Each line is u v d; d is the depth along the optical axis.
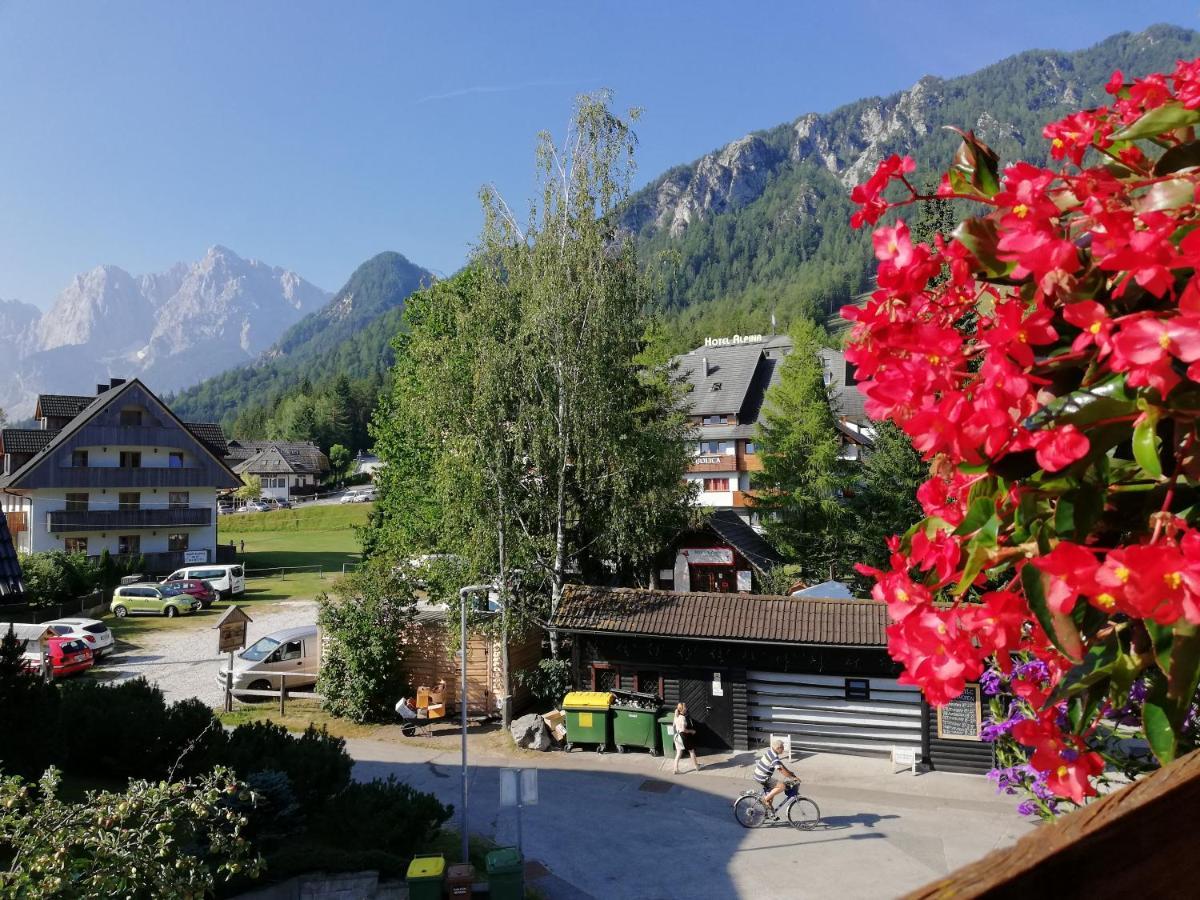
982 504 1.54
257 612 40.38
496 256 24.09
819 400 35.94
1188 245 1.23
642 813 16.38
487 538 22.45
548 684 22.33
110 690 15.50
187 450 52.84
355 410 163.38
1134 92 1.83
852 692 19.73
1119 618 1.62
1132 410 1.38
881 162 1.76
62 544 49.47
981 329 1.71
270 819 12.05
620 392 23.97
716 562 34.06
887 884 13.18
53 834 7.21
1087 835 0.81
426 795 13.62
